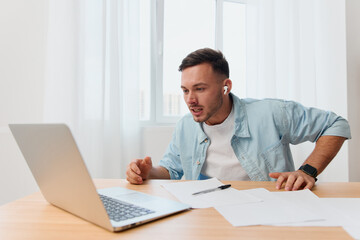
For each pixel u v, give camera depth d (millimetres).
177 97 2189
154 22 2107
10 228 551
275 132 1256
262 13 2092
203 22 2223
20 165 1795
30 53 1832
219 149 1269
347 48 2270
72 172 540
